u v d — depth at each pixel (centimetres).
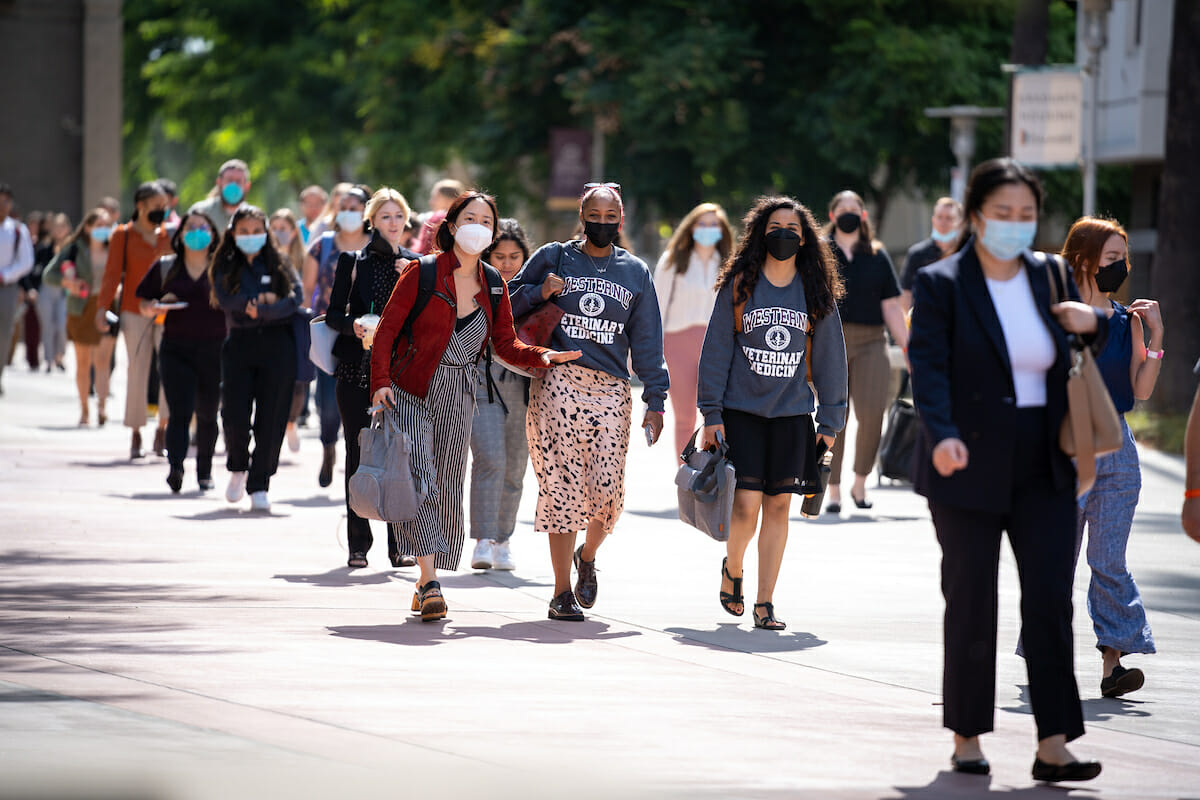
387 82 9800
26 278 6244
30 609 2019
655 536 2947
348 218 3044
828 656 1934
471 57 9269
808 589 2422
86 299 4588
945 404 1405
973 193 1413
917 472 1445
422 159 9594
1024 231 1397
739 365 2109
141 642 1834
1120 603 1820
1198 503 1533
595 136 8156
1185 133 4906
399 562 2483
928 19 8212
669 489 3662
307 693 1612
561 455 2106
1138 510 3428
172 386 3250
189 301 3231
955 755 1445
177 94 11875
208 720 1481
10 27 10225
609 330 2128
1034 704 1417
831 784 1372
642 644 1970
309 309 3475
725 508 2052
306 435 4716
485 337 2081
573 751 1434
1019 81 5200
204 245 3206
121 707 1519
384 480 2011
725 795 1316
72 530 2734
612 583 2438
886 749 1506
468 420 2078
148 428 4575
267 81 11656
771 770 1404
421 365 2047
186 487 3378
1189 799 1380
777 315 2097
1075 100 5166
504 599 2258
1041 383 1423
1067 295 1447
